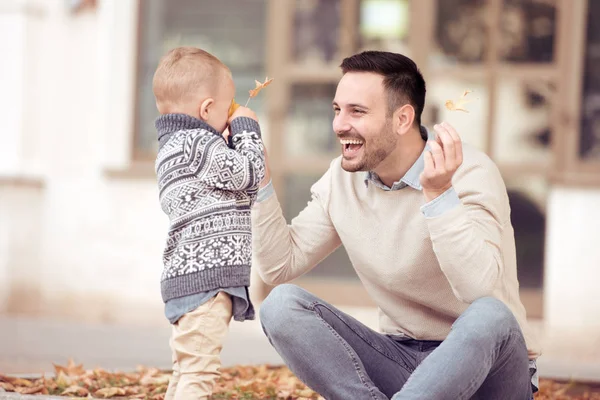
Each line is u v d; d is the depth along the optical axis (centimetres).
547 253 871
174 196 364
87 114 948
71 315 940
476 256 330
